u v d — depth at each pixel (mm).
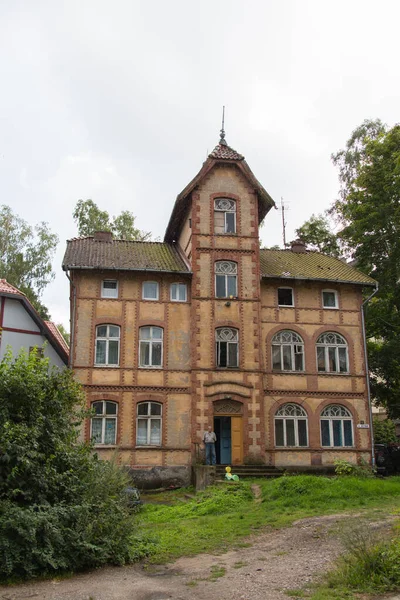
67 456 13016
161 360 28562
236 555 12641
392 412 35688
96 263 28781
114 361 28188
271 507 18625
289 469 27266
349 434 29516
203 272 29500
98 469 13812
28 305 28906
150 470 26844
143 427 27672
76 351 27781
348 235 37188
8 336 28375
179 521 17734
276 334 30203
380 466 30859
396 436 46094
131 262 29719
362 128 41312
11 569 10148
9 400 12680
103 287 29016
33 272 43219
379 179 34719
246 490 21562
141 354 28547
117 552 11922
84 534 11391
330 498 19172
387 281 34656
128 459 26906
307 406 29281
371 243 35344
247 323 29281
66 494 12297
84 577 10742
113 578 10695
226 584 10102
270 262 32781
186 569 11477
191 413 27781
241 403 28344
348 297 31391
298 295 30875
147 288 29500
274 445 28469
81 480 12945
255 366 28734
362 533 10680
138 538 13469
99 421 27344
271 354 29781
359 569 9562
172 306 29297
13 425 12109
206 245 29844
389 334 35719
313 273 31562
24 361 13828
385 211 33875
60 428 13578
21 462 11656
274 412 28938
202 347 28547
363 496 19531
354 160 41062
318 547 12648
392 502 18406
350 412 29719
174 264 30422
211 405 27875
